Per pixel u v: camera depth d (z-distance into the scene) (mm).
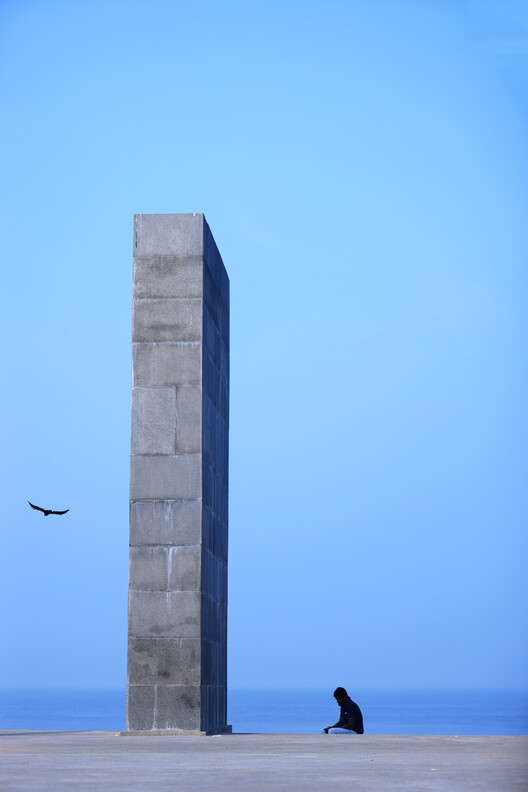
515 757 14062
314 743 18328
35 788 10125
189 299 25125
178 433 24500
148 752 15750
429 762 13164
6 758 14375
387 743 18109
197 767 12703
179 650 23531
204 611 24203
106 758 14336
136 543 24062
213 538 26156
